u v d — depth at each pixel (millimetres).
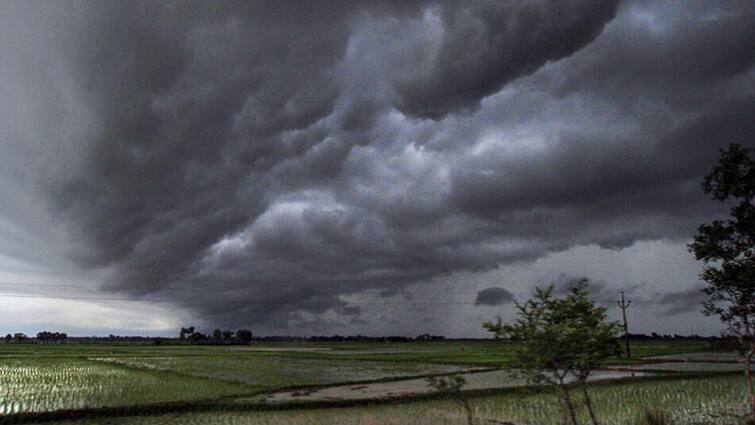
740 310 15148
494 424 18109
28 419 19281
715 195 15266
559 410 20281
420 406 21938
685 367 40469
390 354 67125
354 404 22500
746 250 14891
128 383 30453
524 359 10891
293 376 35312
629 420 18328
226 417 19859
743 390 25953
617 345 10688
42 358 55125
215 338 145750
